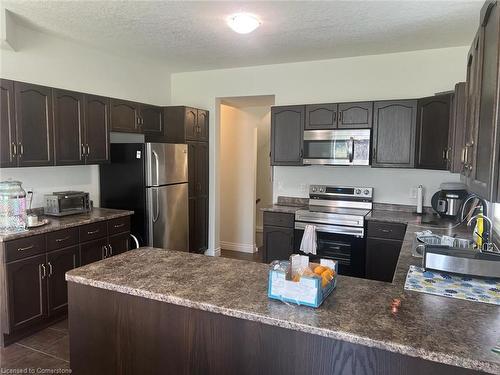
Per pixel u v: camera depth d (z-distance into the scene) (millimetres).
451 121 3291
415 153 3785
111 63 4328
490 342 1174
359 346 1254
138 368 1656
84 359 1791
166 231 4266
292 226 4137
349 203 4309
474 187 1628
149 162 4000
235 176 5867
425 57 3971
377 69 4188
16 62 3320
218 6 2811
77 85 3926
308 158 4230
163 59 4480
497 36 1214
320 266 1619
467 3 2705
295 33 3410
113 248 3645
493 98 1254
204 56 4309
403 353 1152
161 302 1574
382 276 3721
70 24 3242
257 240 6539
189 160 4781
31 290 2912
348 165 4047
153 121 4617
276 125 4395
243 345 1435
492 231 2627
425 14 2924
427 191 4074
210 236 5301
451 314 1376
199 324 1508
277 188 4805
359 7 2793
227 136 5863
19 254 2805
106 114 3904
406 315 1362
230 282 1679
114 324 1694
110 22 3188
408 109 3791
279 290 1466
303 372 1344
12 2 2771
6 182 3014
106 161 3920
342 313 1371
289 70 4633
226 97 5047
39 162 3227
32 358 2676
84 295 1761
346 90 4352
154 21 3145
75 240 3246
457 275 1800
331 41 3654
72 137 3523
